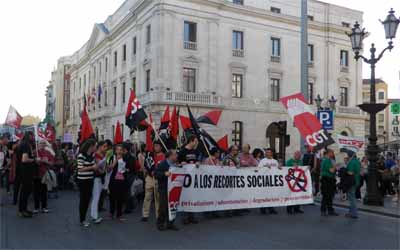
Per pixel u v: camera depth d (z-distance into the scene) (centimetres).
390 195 1775
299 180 1225
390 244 830
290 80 3959
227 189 1096
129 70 4019
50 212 1145
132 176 1177
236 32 3700
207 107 3425
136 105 1241
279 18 3888
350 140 1500
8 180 1458
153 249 749
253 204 1145
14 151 1266
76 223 990
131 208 1164
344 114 4206
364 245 817
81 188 966
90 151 980
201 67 3472
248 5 3759
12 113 1894
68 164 1755
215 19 3544
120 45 4347
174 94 3275
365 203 1375
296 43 4009
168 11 3338
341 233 929
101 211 1183
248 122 3691
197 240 827
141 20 3703
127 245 779
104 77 4866
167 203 932
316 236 889
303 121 1240
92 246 767
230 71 3625
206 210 1050
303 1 1717
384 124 6756
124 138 4091
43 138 1236
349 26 4388
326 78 4184
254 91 3747
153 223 1004
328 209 1181
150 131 1249
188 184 1016
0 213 1112
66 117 7356
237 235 880
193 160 1059
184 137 1414
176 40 3366
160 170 924
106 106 4712
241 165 1203
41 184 1132
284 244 807
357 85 4412
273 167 1185
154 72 3369
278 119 3859
